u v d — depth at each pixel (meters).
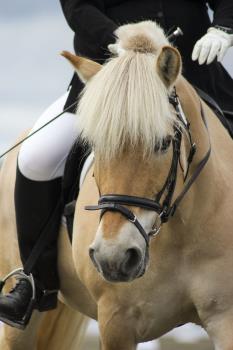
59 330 11.13
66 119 9.88
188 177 8.43
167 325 8.84
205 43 8.85
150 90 7.79
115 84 7.83
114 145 7.71
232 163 9.05
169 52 7.92
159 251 8.55
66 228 9.83
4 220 10.79
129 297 8.66
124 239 7.59
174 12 9.85
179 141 8.01
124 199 7.70
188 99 8.56
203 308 8.65
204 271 8.60
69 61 8.45
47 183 9.93
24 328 10.45
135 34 8.29
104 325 8.84
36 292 10.27
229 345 8.53
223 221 8.64
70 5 9.63
